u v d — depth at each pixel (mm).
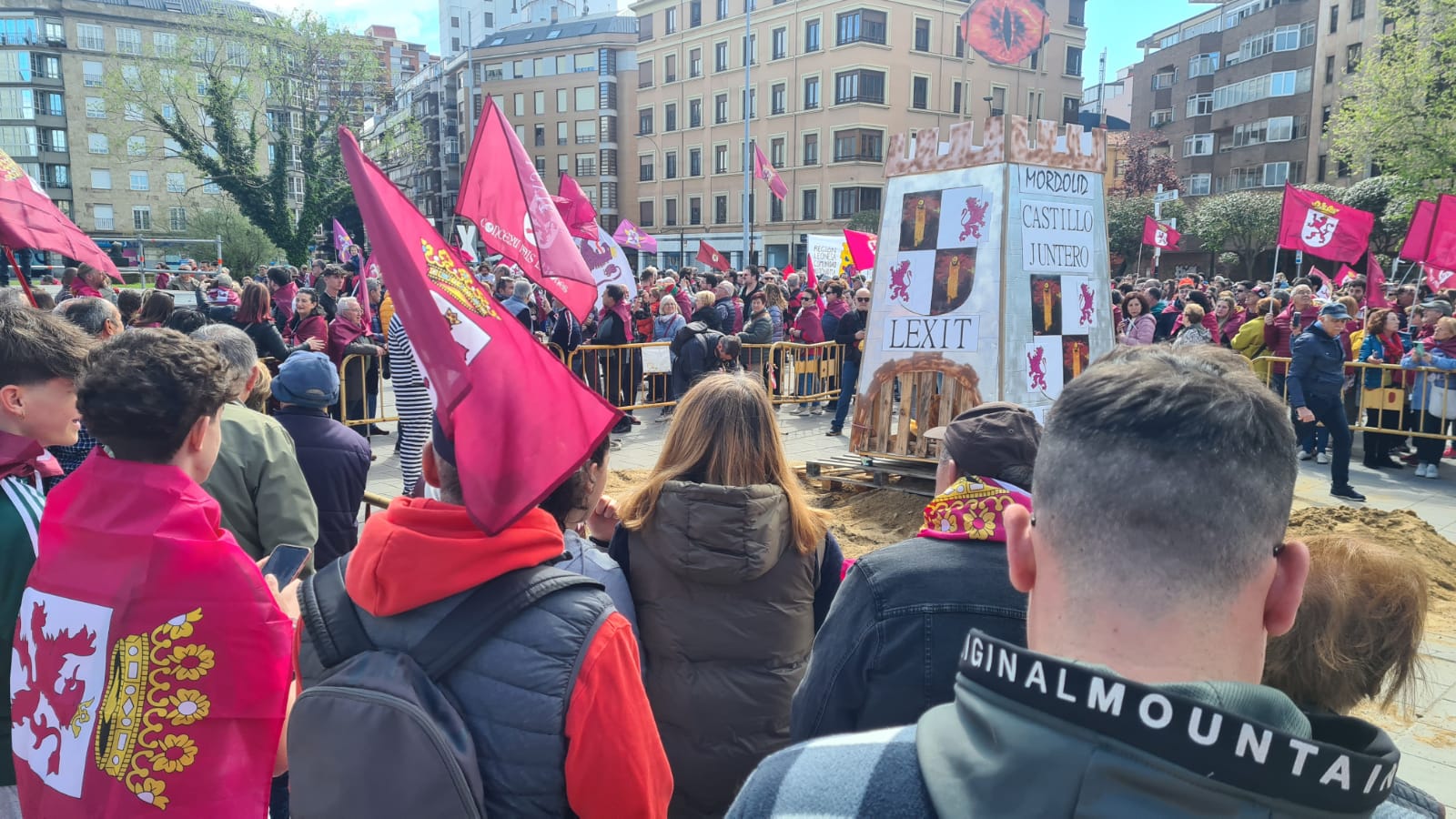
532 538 1534
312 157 42594
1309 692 1360
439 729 1362
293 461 2941
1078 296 6723
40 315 2107
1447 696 4086
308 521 2924
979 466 1912
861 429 7270
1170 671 789
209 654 1654
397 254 1548
